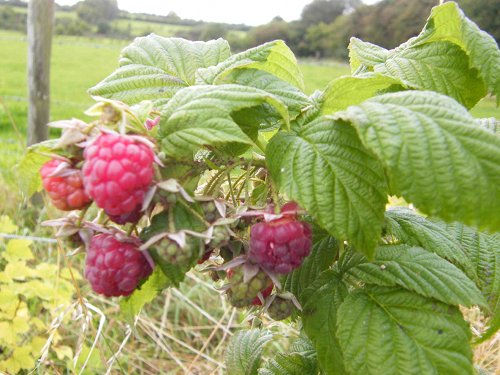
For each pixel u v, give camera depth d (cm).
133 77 16
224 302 42
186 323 43
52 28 50
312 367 18
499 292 15
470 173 11
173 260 12
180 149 12
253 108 13
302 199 12
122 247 12
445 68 16
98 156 11
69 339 39
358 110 12
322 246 16
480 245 15
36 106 51
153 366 37
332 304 14
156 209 13
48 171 12
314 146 12
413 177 11
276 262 12
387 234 15
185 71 17
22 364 32
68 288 35
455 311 13
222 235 12
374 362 13
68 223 13
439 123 11
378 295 14
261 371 18
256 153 16
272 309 14
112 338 39
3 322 32
